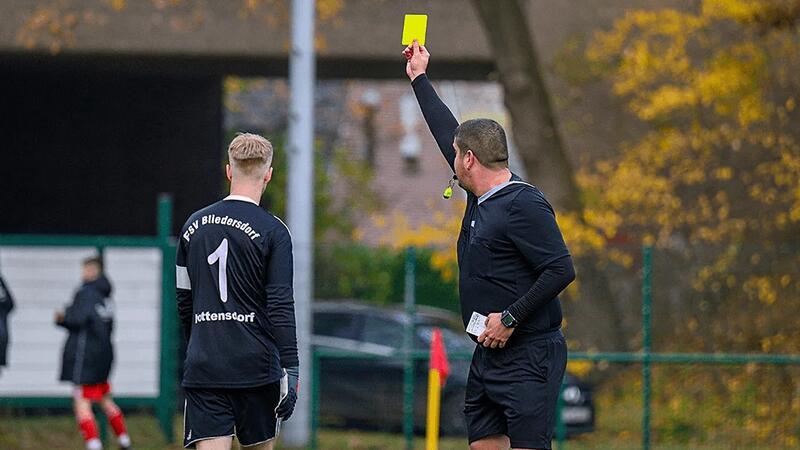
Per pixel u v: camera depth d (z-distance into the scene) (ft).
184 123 294.66
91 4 241.76
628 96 248.93
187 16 243.19
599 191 236.22
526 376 79.36
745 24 217.15
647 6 252.21
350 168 467.11
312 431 172.24
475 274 79.92
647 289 167.53
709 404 177.58
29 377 182.09
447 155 84.28
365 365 178.70
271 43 244.01
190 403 80.89
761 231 229.04
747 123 225.97
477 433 82.48
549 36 253.24
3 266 183.01
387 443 174.81
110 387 163.22
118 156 293.02
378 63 252.42
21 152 289.53
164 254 183.32
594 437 178.29
